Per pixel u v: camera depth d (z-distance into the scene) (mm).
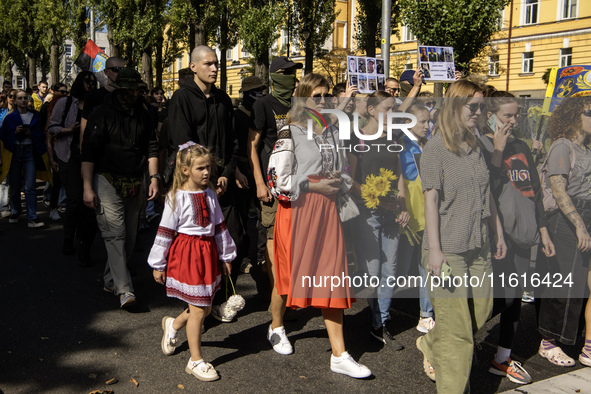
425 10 14016
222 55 28781
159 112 9445
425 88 28797
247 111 5289
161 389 3395
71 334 4195
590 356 3953
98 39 67562
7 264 5969
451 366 3170
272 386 3475
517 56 31391
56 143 6918
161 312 4723
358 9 22078
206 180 3572
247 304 5008
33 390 3336
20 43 40812
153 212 8516
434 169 3170
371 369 3768
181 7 22719
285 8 23453
